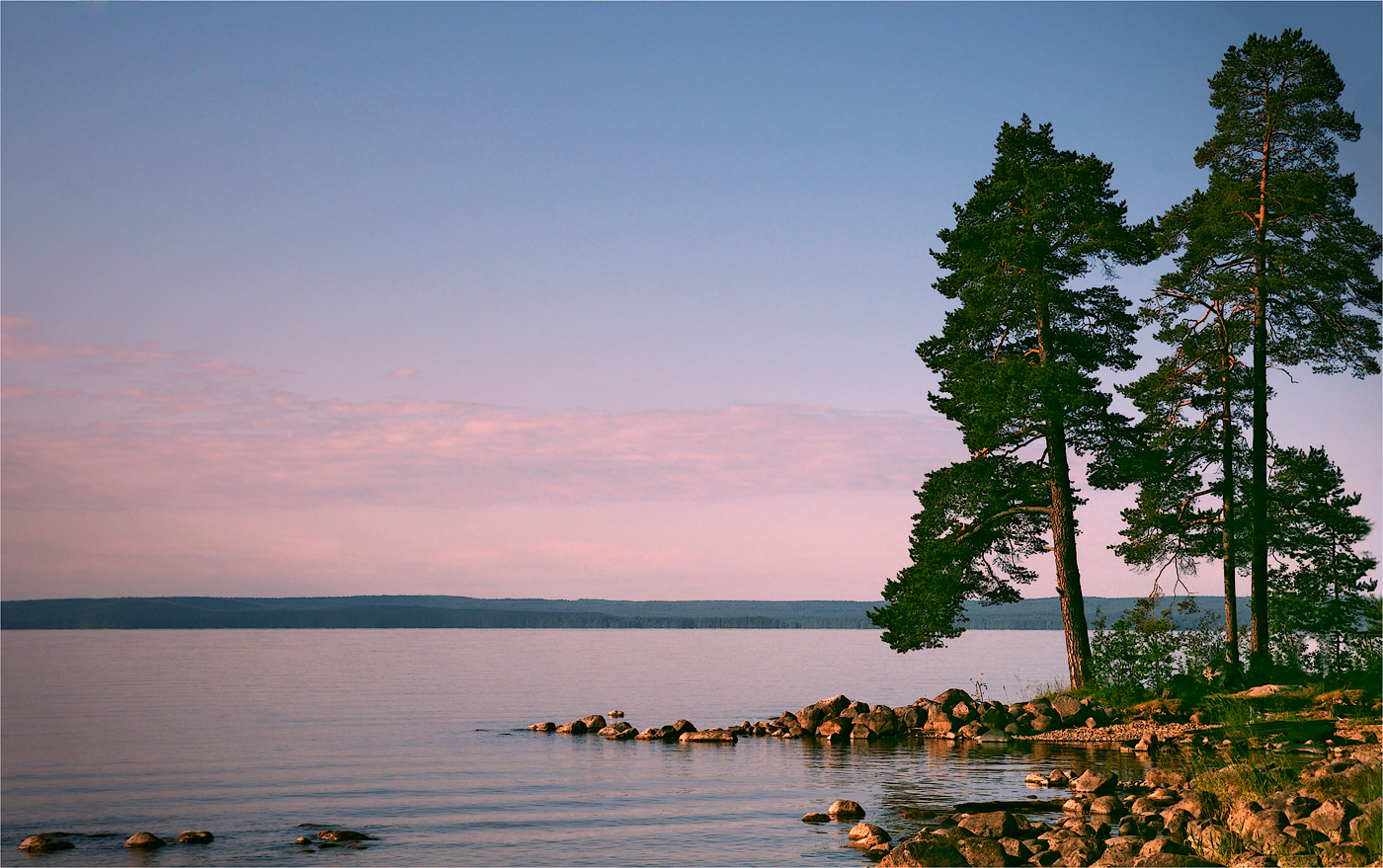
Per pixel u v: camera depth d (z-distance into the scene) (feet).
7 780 99.91
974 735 122.21
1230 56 133.49
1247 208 133.18
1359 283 127.24
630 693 237.25
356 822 77.10
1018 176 134.62
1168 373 132.46
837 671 344.08
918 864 58.95
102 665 416.87
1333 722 99.35
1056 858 59.21
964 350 136.67
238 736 141.69
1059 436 130.62
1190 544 131.95
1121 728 115.55
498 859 64.44
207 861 64.54
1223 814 64.75
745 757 112.57
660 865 62.44
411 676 318.65
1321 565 132.16
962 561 133.90
